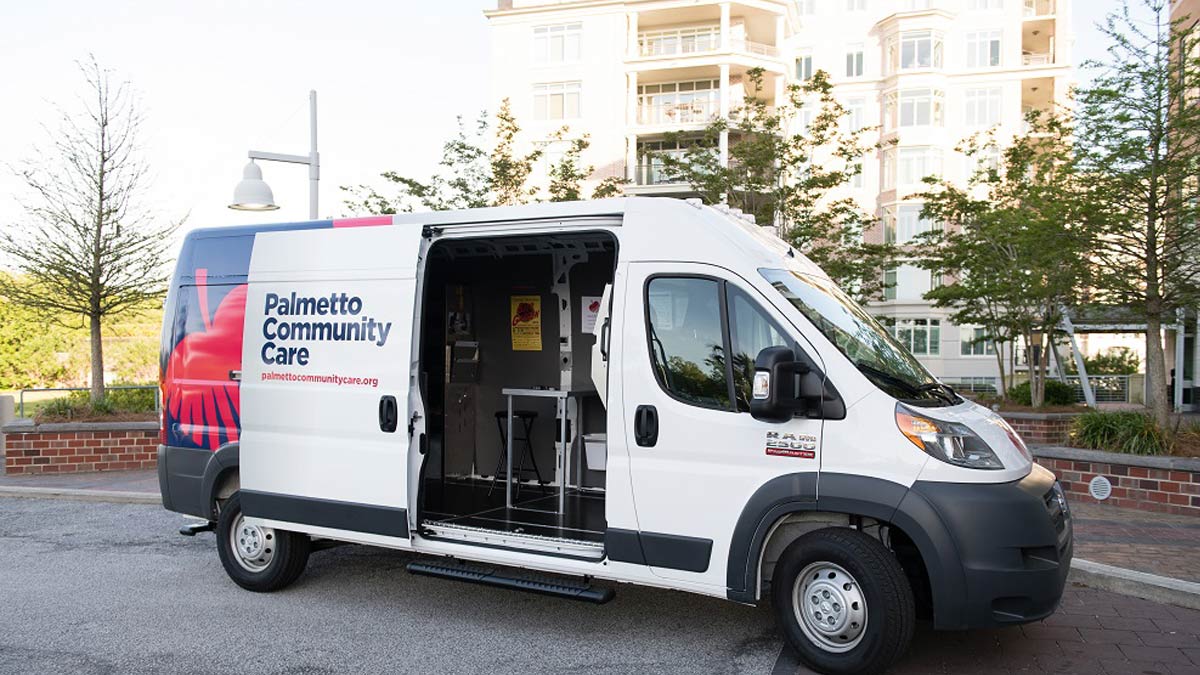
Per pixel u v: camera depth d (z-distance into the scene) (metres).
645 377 5.04
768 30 39.75
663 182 35.31
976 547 4.30
